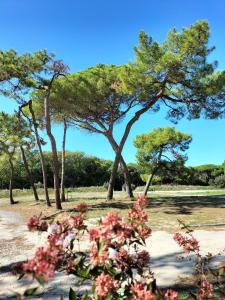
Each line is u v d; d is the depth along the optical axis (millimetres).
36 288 2744
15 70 22578
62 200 28672
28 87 23391
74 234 3143
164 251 9977
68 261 3035
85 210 3277
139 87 21859
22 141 28703
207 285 3469
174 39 20719
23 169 45188
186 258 9008
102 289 2744
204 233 12781
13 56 22500
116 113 26297
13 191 41062
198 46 20422
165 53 20859
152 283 2820
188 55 20750
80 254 3105
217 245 10641
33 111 25625
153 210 19766
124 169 27844
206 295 3434
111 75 24828
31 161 36406
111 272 2945
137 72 21438
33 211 22578
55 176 22328
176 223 15078
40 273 2457
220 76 22406
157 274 7766
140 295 2668
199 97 23719
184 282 7133
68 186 51344
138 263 3162
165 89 24672
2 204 30016
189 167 29484
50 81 23000
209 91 22250
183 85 22422
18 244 11586
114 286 2797
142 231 3105
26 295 2738
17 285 7215
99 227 2936
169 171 28422
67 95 24453
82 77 24875
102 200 26797
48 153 50375
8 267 8695
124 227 2963
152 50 21219
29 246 11211
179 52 20781
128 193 27703
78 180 51656
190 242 3979
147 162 28000
